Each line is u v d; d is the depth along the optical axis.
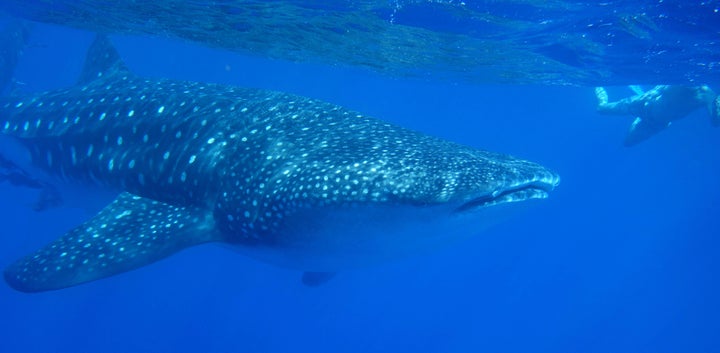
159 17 12.79
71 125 7.32
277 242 4.98
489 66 16.33
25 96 8.60
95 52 8.53
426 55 15.21
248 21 12.47
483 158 4.60
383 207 4.18
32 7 13.31
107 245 5.18
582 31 11.79
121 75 7.76
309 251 4.92
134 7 12.18
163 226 5.38
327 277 7.99
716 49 12.47
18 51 11.49
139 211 5.73
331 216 4.42
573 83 18.34
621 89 22.95
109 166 6.57
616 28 11.40
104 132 6.82
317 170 4.58
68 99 7.84
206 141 5.70
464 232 4.39
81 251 5.13
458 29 12.07
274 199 4.71
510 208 4.21
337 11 11.30
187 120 6.07
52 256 5.13
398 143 4.88
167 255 4.95
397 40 13.48
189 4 11.44
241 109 5.93
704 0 9.36
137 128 6.46
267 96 6.19
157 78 7.35
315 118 5.56
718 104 14.20
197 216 5.42
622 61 14.30
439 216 4.11
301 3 10.88
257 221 4.89
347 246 4.65
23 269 5.03
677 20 10.52
